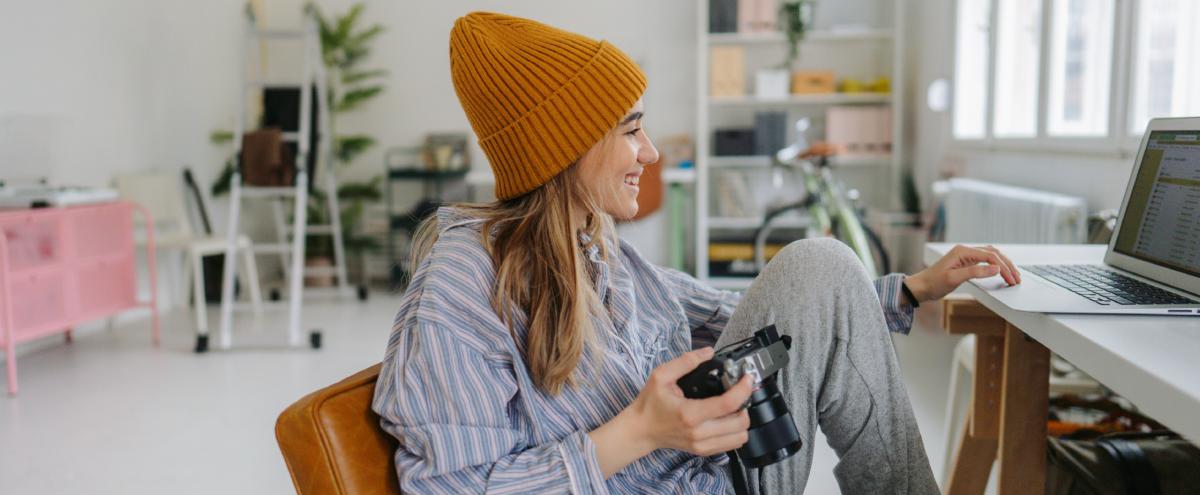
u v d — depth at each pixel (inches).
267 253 253.6
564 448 35.2
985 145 162.4
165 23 212.8
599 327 40.2
